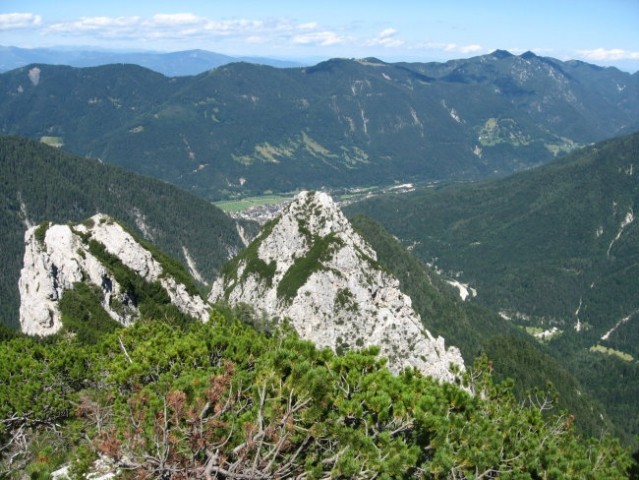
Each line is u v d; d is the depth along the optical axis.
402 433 26.05
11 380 45.31
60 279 100.38
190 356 37.69
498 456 28.88
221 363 37.06
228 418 24.22
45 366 47.22
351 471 21.75
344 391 26.22
